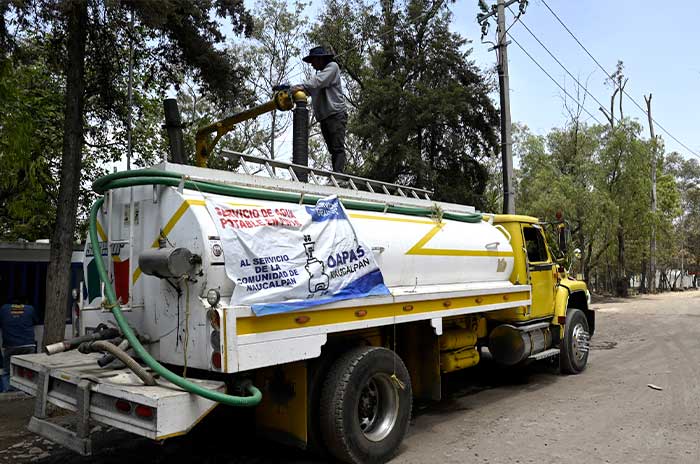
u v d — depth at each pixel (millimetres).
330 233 4941
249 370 4480
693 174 62438
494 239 7656
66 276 7625
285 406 4875
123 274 4836
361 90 26719
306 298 4547
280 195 4988
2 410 7211
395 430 5242
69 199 7699
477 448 5492
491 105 23094
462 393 7988
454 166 24078
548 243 9219
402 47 24562
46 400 4613
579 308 9922
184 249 4066
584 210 27766
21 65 8445
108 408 4004
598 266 39000
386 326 5820
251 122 23844
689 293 38500
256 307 4117
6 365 8188
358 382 4922
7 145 7270
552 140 31328
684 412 6707
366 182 6473
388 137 23312
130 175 4527
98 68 9891
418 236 6184
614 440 5664
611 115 36812
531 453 5305
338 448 4793
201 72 9320
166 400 3656
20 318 8258
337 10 26484
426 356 6359
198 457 5352
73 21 7648
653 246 37062
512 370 9531
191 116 21016
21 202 9156
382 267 5590
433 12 23531
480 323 7789
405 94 22250
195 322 4172
